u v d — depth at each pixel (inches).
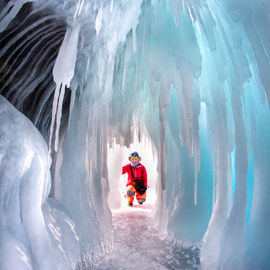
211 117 100.1
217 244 84.5
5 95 79.8
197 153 92.6
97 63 112.5
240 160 84.0
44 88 99.7
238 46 85.2
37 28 79.3
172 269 86.0
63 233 78.5
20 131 63.6
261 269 70.7
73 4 76.8
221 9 90.7
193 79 89.7
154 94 97.9
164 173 101.5
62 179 114.8
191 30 92.7
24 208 61.1
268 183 83.9
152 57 96.7
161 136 98.6
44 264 56.9
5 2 64.6
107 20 87.3
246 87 93.4
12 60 77.4
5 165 55.8
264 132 89.8
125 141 160.2
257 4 85.5
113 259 95.2
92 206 118.2
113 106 139.2
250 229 81.4
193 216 119.2
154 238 122.1
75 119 124.9
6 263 47.4
